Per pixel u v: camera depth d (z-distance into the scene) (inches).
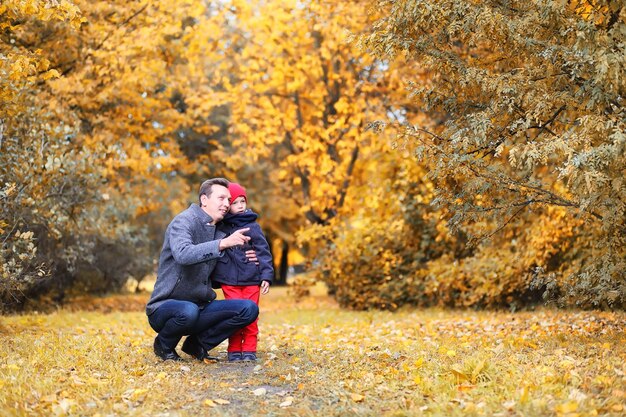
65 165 380.8
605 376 181.6
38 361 227.3
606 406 159.0
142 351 254.7
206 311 231.1
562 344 246.1
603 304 357.7
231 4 633.6
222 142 921.5
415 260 525.7
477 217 258.4
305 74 662.5
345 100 637.9
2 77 300.0
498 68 263.7
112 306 602.2
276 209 1007.0
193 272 230.2
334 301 629.6
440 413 159.8
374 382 195.8
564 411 154.4
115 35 506.6
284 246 1228.5
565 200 251.6
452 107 260.8
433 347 256.2
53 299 567.2
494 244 478.0
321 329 364.5
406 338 303.3
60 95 486.6
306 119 711.7
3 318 377.4
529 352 233.1
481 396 172.9
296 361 232.7
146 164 566.3
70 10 282.2
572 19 226.1
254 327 239.5
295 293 673.6
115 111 566.9
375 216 557.6
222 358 246.5
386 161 561.3
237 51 734.5
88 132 557.3
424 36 250.4
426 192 513.7
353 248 529.0
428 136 269.9
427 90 263.6
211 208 236.2
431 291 491.5
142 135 595.8
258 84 672.4
